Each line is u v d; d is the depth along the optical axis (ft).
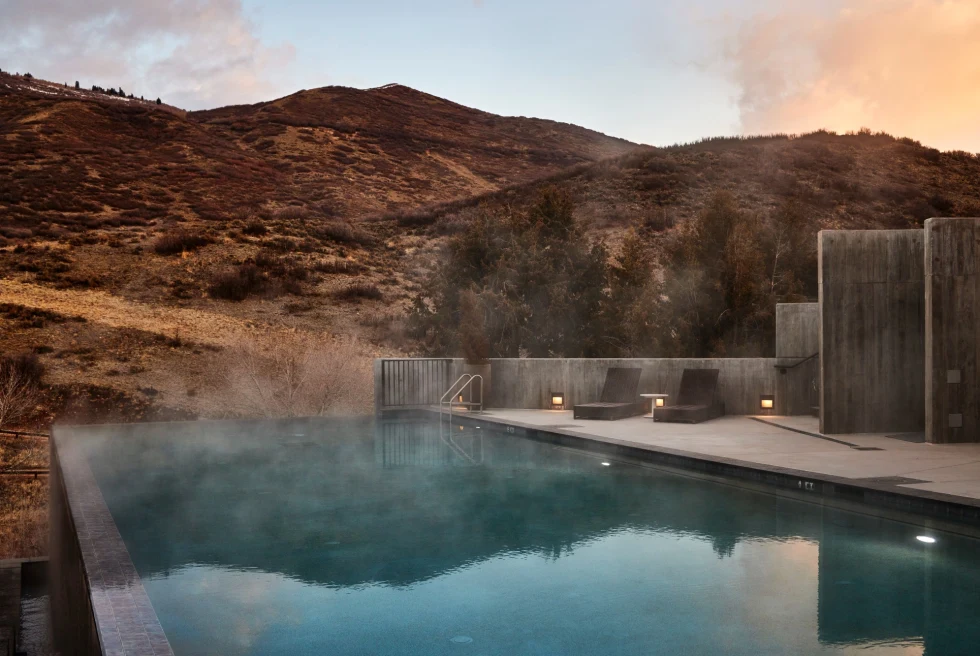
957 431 34.78
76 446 35.22
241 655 12.69
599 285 65.57
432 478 30.01
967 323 34.99
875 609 14.74
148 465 33.47
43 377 69.21
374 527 21.95
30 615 31.22
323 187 195.72
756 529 21.43
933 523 21.66
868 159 168.35
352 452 37.35
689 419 43.42
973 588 16.01
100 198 145.48
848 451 32.19
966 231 35.12
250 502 25.70
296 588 16.38
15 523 44.09
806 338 47.67
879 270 38.60
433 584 16.63
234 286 100.99
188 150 194.08
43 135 178.40
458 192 229.25
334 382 67.21
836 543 19.80
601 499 25.73
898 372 38.78
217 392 70.54
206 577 17.26
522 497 26.21
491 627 13.98
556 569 17.67
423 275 118.93
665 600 15.43
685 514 23.39
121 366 74.28
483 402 53.01
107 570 14.44
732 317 59.57
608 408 45.14
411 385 53.98
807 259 67.21
